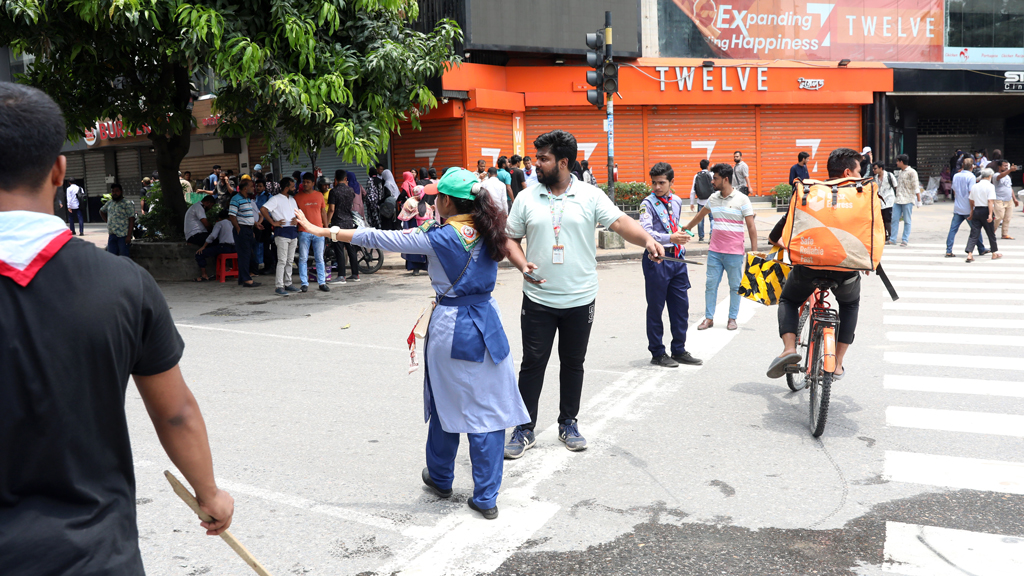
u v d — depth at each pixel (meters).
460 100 20.44
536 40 20.78
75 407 1.56
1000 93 25.61
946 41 25.31
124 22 10.11
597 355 7.60
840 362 5.66
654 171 6.98
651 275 6.97
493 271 4.10
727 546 3.63
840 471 4.54
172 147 15.32
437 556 3.57
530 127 22.47
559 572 3.40
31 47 11.41
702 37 23.55
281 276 12.16
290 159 13.39
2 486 1.52
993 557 3.49
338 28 11.85
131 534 1.69
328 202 13.33
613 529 3.83
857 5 24.61
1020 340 7.82
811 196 5.14
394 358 7.59
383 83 12.04
